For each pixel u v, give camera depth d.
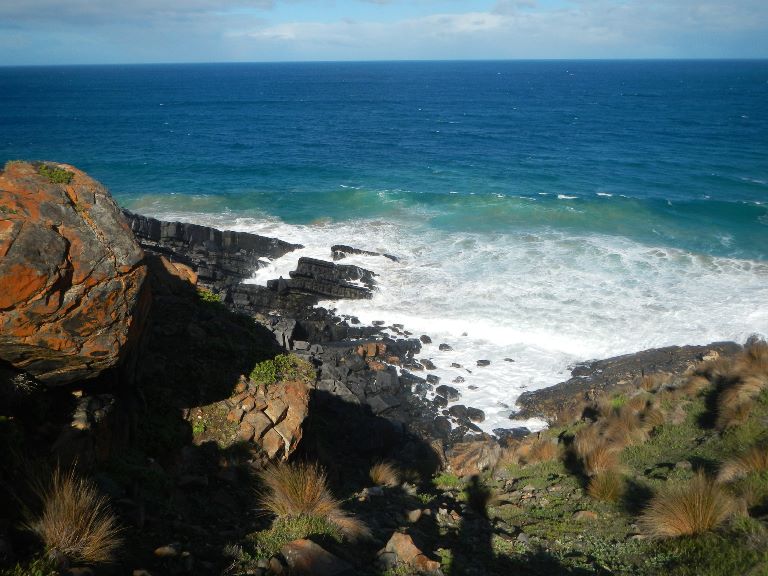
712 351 21.20
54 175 8.78
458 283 28.19
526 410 19.31
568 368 21.81
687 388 13.96
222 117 108.62
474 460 14.09
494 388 20.72
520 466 12.73
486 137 82.31
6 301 7.48
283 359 14.90
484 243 33.38
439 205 42.03
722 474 8.67
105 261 8.22
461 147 73.12
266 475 9.02
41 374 8.25
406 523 8.72
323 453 13.05
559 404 19.23
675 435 11.62
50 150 66.38
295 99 156.75
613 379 20.20
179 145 72.19
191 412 11.31
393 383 20.20
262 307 25.62
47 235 7.82
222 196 44.47
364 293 26.98
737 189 49.56
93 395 8.91
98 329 8.22
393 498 10.34
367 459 15.20
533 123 99.62
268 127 92.75
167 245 29.66
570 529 8.54
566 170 58.31
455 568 6.95
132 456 8.91
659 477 9.71
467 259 31.02
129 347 8.91
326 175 54.97
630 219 38.88
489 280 28.45
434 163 61.91
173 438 10.38
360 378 20.25
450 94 175.75
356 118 107.75
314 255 31.03
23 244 7.58
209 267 27.89
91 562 5.46
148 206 42.03
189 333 14.09
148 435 10.02
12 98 153.12
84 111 118.38
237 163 59.91
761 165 59.59
